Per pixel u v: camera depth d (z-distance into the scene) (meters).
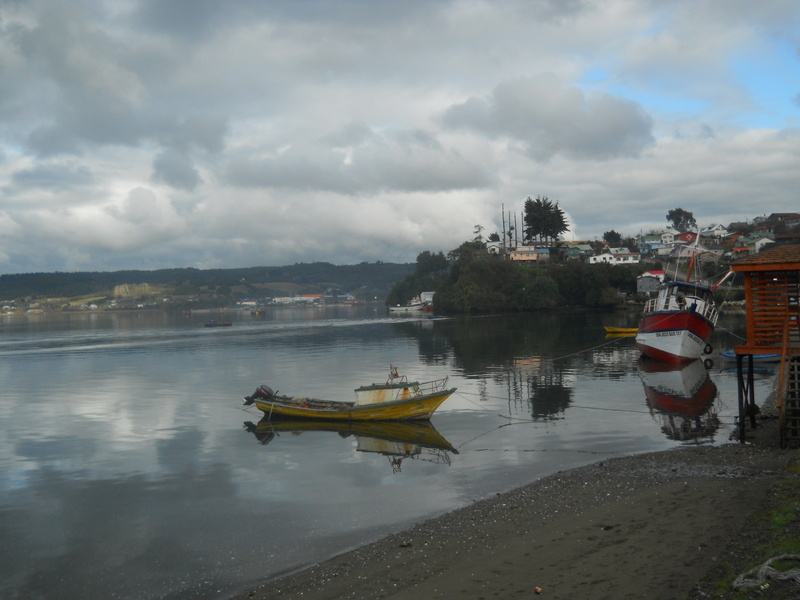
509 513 15.72
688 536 12.54
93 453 25.41
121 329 130.00
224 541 15.41
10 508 18.50
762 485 15.95
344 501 18.27
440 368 50.19
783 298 21.73
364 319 146.75
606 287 142.62
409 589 11.53
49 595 12.86
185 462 23.64
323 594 11.84
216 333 107.31
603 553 12.15
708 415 28.61
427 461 22.61
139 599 12.48
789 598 8.50
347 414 30.81
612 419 28.50
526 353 59.69
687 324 46.88
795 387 21.20
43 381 49.09
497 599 10.62
